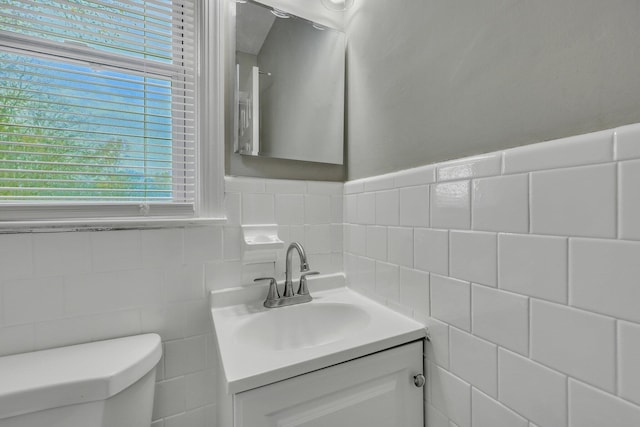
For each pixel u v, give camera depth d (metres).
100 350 0.80
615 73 0.46
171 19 1.02
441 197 0.77
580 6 0.50
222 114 1.03
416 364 0.81
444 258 0.76
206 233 1.00
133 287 0.90
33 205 0.82
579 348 0.49
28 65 0.83
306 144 1.18
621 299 0.44
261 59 1.11
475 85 0.69
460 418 0.71
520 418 0.58
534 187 0.55
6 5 0.79
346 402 0.70
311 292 1.17
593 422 0.47
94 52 0.91
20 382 0.65
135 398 0.76
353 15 1.22
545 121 0.55
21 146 0.85
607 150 0.45
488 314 0.64
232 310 0.98
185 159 1.05
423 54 0.85
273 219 1.11
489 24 0.66
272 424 0.62
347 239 1.22
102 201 0.92
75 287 0.83
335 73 1.24
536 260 0.55
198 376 0.99
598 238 0.46
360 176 1.16
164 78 1.01
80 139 0.89
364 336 0.76
